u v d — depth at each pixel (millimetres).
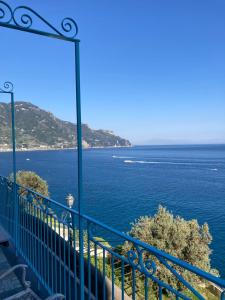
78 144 3604
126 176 84875
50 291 4359
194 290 2283
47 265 4566
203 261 18266
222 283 1921
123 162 141125
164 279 12719
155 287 12383
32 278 4969
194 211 41969
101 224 3271
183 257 18156
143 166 119438
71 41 3545
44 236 4746
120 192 57188
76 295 3949
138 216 38438
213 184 69188
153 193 56156
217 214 39875
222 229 32562
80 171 3629
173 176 85812
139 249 2787
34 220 5203
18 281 4801
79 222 3688
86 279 4410
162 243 17828
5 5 3283
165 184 68688
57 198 50750
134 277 2914
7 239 6430
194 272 2131
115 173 93250
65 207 4098
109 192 57156
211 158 171250
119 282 10914
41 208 4941
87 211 41281
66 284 4320
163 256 2455
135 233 18719
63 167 111812
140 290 11828
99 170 102938
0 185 7809
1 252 6062
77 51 3555
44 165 119688
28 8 3367
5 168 100750
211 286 15414
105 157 182500
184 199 50469
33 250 5164
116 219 37031
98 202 47656
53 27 3449
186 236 18406
